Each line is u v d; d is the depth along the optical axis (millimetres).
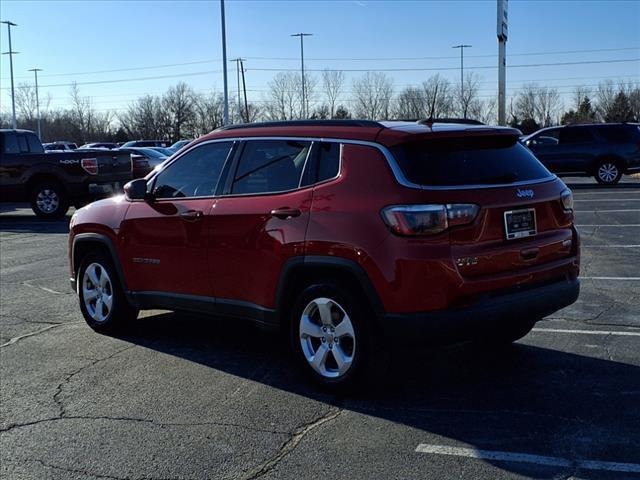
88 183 15688
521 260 4562
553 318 6531
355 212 4465
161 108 76000
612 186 20094
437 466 3684
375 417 4359
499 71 15953
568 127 20766
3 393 4965
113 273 6332
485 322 4332
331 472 3662
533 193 4699
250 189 5223
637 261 9055
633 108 66688
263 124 5371
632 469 3580
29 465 3861
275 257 4879
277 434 4152
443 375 5113
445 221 4238
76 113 78438
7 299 7988
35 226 14812
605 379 4914
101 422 4414
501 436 4027
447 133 4562
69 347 6066
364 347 4531
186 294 5645
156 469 3764
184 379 5176
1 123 78250
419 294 4234
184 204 5609
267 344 6051
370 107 54906
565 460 3699
